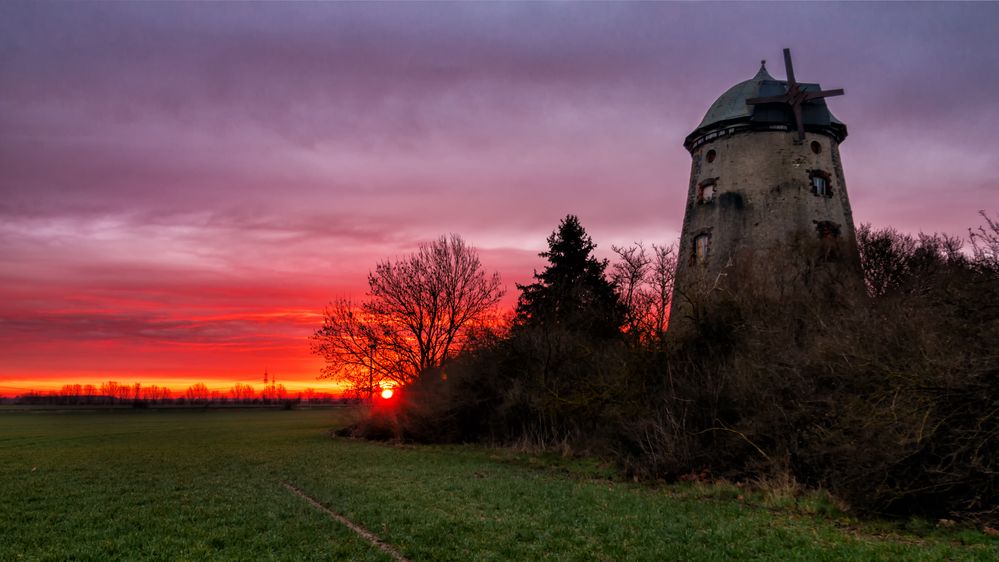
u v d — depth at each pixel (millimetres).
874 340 15500
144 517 13883
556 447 27625
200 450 32531
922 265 26938
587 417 27625
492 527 12641
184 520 13586
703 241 38688
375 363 42156
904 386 13406
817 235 33844
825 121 38312
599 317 32438
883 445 13070
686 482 19062
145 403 135375
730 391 19938
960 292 15383
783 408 17594
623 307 31828
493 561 10203
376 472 22094
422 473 21781
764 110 38125
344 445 35219
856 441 13922
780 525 12867
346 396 42719
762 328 21109
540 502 15633
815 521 13289
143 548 11078
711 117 40406
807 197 36812
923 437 12586
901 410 13266
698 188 40281
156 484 19312
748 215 36938
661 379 23406
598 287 42000
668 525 12766
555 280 41062
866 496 13336
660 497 16719
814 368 17172
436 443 34875
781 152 37656
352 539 11703
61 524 13266
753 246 35750
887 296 22531
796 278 26250
